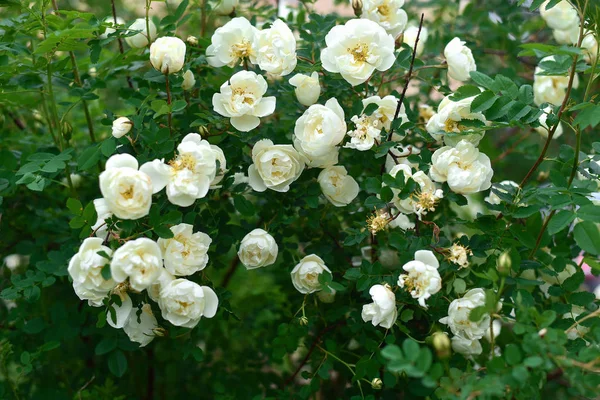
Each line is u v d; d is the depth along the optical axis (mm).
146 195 848
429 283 863
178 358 1135
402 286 877
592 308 935
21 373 990
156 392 1176
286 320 1094
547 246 1017
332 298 1027
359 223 970
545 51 916
